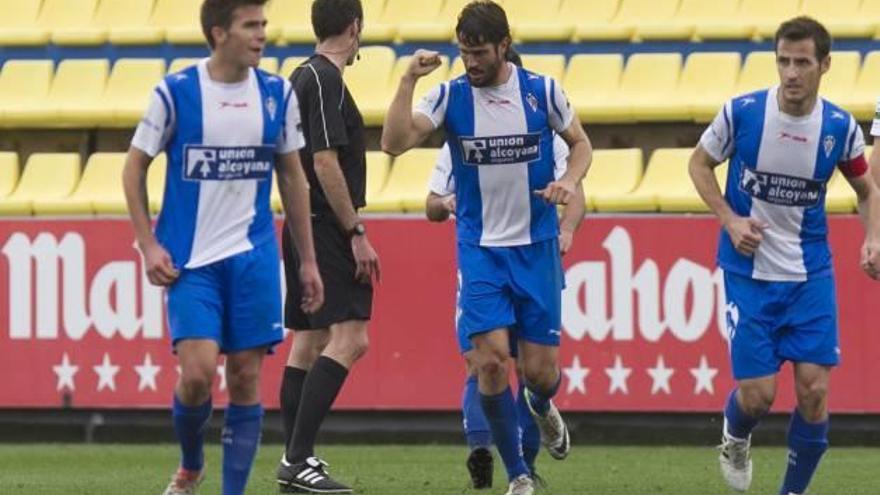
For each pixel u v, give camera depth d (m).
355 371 38.12
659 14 46.19
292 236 22.36
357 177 28.25
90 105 44.94
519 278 25.02
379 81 44.25
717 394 36.78
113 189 43.00
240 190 21.28
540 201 25.05
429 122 24.73
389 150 24.61
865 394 36.19
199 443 22.41
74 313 39.06
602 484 29.84
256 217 21.44
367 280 28.17
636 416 37.56
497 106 24.73
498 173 24.84
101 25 48.75
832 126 23.53
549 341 25.42
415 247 37.81
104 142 45.59
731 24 44.38
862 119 41.22
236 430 22.05
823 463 33.59
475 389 28.64
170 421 39.25
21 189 43.59
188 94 20.98
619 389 37.16
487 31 24.11
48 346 39.19
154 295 38.72
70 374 39.09
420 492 28.28
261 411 22.28
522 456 26.52
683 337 36.88
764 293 23.95
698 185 24.03
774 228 23.88
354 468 33.12
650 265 36.94
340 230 27.94
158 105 20.94
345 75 44.47
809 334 23.92
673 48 44.66
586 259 37.16
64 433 39.62
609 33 44.88
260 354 21.78
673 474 31.61
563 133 24.94
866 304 36.09
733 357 24.23
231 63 20.98
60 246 39.03
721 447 26.02
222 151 21.09
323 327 28.16
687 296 36.81
